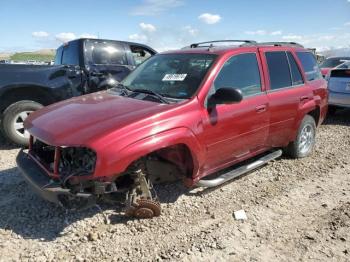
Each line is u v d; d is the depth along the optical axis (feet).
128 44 27.45
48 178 11.92
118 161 11.30
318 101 20.22
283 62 18.29
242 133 15.33
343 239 12.37
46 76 21.42
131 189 12.81
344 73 29.99
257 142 16.52
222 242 12.10
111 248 11.67
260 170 18.34
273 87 17.19
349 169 18.94
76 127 11.91
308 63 20.51
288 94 17.81
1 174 17.17
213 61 14.83
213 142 14.08
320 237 12.51
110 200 12.91
